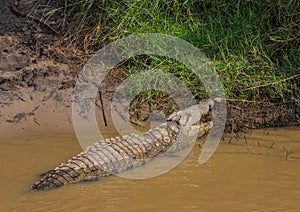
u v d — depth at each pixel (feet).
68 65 81.20
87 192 54.85
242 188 55.16
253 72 75.61
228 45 78.38
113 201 52.90
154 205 52.06
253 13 80.23
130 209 51.34
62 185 56.08
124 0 82.89
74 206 52.01
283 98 73.61
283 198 52.85
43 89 77.46
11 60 81.30
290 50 77.92
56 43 84.48
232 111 73.31
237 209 50.90
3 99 75.36
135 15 81.46
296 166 59.98
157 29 80.79
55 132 70.59
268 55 78.07
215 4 82.17
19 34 85.15
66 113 74.33
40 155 63.77
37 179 57.77
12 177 58.23
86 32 84.79
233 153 64.03
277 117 72.84
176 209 51.16
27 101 75.61
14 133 70.08
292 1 79.87
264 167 59.93
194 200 52.90
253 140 67.46
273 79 74.79
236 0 82.02
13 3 88.43
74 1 87.76
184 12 82.84
